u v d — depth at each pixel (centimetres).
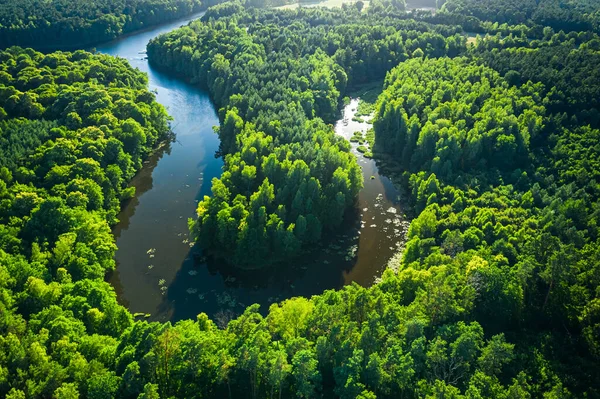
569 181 17125
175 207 18788
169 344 9325
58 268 13312
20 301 11712
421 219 15600
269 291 15112
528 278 11925
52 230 14638
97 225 15150
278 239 15725
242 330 10412
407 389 9462
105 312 11612
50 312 11050
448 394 8362
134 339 9938
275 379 9094
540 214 15412
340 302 10919
